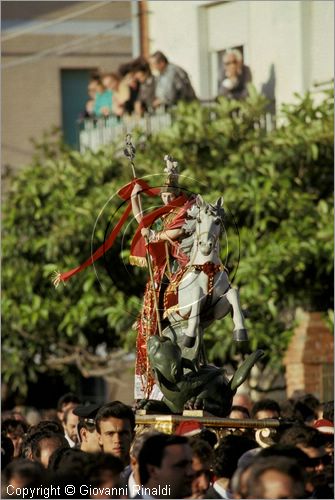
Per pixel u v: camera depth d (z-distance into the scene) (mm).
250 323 54094
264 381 60625
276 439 29188
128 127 66188
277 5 62906
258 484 21406
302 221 54094
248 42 65000
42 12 86938
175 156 57312
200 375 29734
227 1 66188
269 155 55562
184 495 24500
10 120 86625
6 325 61344
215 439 28359
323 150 56094
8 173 64562
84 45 86875
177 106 61875
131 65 66562
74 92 87812
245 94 64500
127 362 65812
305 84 61688
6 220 61281
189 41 68312
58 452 26109
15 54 86688
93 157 59844
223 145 57562
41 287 60938
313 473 26062
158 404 29766
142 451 24359
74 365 66812
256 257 52875
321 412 40781
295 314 58219
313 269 54531
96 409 30797
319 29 61031
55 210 59969
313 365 57000
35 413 65875
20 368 62406
